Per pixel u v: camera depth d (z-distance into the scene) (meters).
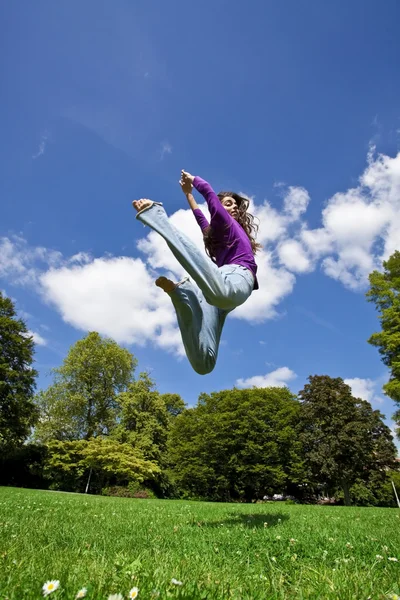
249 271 2.46
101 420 37.06
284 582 2.15
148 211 2.20
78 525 4.39
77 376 37.00
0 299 32.75
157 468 31.73
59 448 30.84
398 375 22.05
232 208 3.03
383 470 32.91
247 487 36.25
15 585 1.81
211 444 37.25
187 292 2.30
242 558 2.79
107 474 31.52
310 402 35.03
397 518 6.82
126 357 39.22
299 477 34.12
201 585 1.86
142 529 4.30
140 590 1.72
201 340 2.28
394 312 22.72
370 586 1.98
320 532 4.18
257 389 39.09
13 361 31.28
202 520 5.66
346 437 31.52
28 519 4.87
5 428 29.50
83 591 1.53
